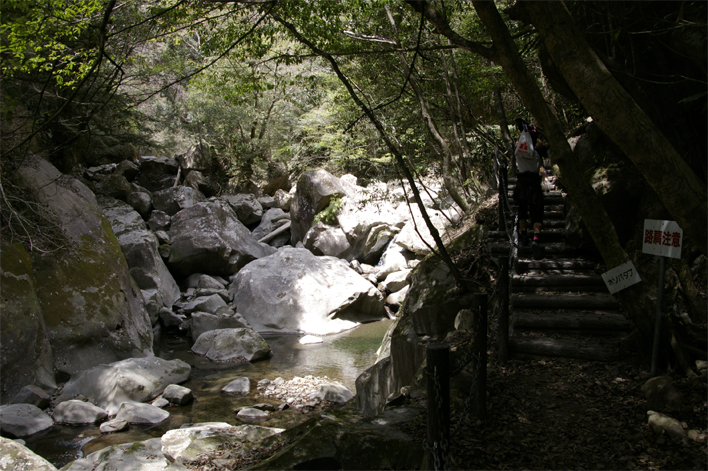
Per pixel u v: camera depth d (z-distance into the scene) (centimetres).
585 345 543
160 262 1352
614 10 527
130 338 921
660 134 351
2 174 836
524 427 407
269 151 2186
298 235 1798
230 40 837
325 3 808
